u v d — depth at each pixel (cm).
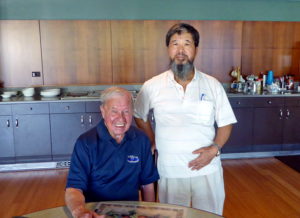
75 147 145
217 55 430
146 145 155
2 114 356
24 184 326
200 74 174
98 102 370
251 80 429
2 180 337
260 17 440
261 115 400
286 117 406
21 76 400
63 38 399
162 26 412
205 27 421
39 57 399
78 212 120
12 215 258
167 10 418
